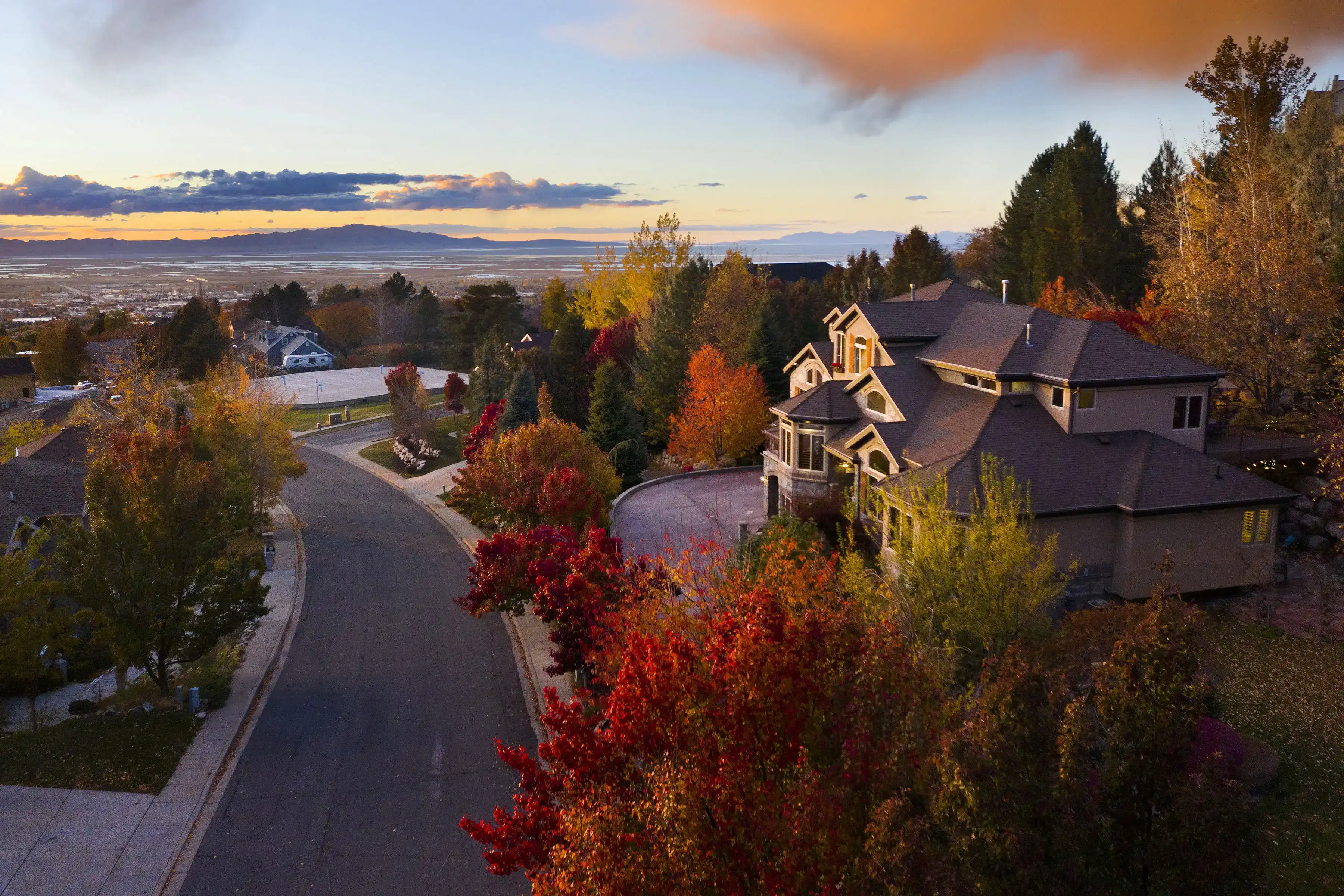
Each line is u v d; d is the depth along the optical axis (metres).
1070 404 29.11
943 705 12.66
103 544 25.97
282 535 48.44
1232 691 21.83
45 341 111.62
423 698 27.52
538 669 29.19
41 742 24.00
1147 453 28.00
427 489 59.00
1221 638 24.66
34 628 25.25
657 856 10.49
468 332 119.31
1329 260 37.59
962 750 9.04
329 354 135.25
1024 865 8.53
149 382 61.16
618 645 18.70
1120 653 9.95
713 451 53.09
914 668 11.97
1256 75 47.75
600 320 88.69
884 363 37.59
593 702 19.34
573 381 70.00
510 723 25.67
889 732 10.71
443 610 35.72
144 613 26.20
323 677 29.33
